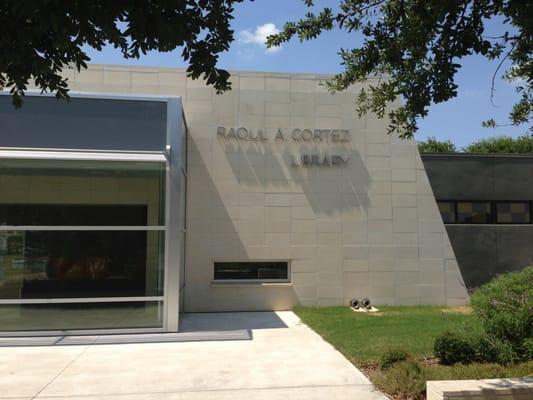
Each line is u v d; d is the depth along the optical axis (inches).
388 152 560.4
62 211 415.8
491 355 292.4
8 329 402.3
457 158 642.2
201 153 538.0
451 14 184.9
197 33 136.0
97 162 420.8
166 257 416.2
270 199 542.3
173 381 277.4
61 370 300.5
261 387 266.7
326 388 264.2
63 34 122.5
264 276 543.2
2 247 407.8
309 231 544.7
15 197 412.8
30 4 112.3
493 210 639.8
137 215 420.5
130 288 414.3
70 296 409.7
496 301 302.2
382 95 234.7
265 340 383.9
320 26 221.8
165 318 413.1
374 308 532.1
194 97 540.4
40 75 139.2
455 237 598.9
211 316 499.2
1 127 409.7
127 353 343.6
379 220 553.3
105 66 528.7
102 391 260.2
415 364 271.9
